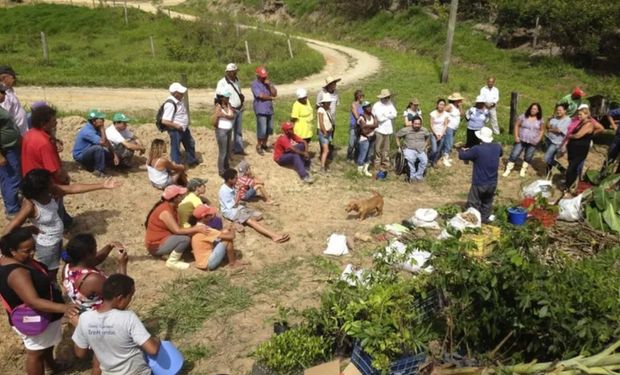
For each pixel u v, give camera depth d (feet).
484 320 15.70
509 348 16.15
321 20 129.80
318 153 39.42
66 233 24.45
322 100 34.94
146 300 20.24
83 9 125.08
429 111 54.75
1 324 17.84
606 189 27.30
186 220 23.31
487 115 40.60
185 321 19.19
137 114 49.16
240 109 35.27
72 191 19.07
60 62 76.13
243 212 26.61
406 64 86.74
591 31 75.77
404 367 14.69
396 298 16.10
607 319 15.02
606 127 43.52
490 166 26.84
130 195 28.91
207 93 63.05
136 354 13.83
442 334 16.74
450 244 16.35
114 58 89.45
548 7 81.05
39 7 128.16
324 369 14.66
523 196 30.81
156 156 29.48
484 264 15.87
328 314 16.52
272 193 31.78
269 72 73.10
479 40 91.91
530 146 36.99
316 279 22.13
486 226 23.27
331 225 27.73
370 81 72.49
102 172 30.30
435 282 16.25
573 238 22.77
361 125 35.17
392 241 23.65
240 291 21.17
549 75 75.82
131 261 22.77
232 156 35.88
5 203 23.21
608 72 76.64
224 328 18.88
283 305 20.25
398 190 34.27
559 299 14.47
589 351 14.88
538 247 17.93
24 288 13.98
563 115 35.88
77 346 13.78
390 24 112.06
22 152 19.89
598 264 17.12
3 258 14.33
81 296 15.69
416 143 35.27
